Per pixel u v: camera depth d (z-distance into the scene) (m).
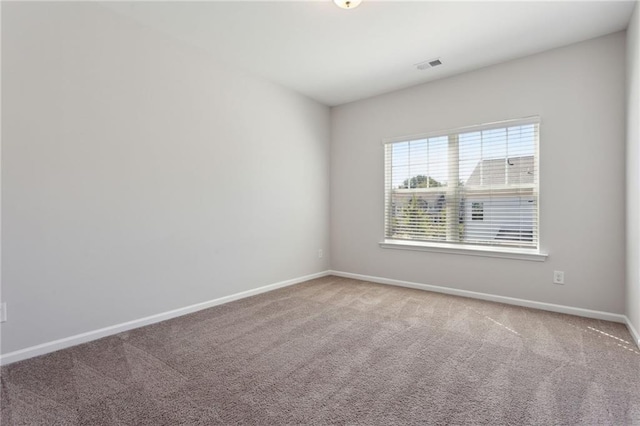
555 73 2.92
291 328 2.57
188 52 2.90
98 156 2.35
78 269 2.27
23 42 2.02
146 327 2.59
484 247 3.37
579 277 2.84
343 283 4.09
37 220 2.08
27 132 2.04
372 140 4.19
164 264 2.76
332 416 1.48
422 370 1.90
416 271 3.83
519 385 1.73
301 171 4.15
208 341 2.32
